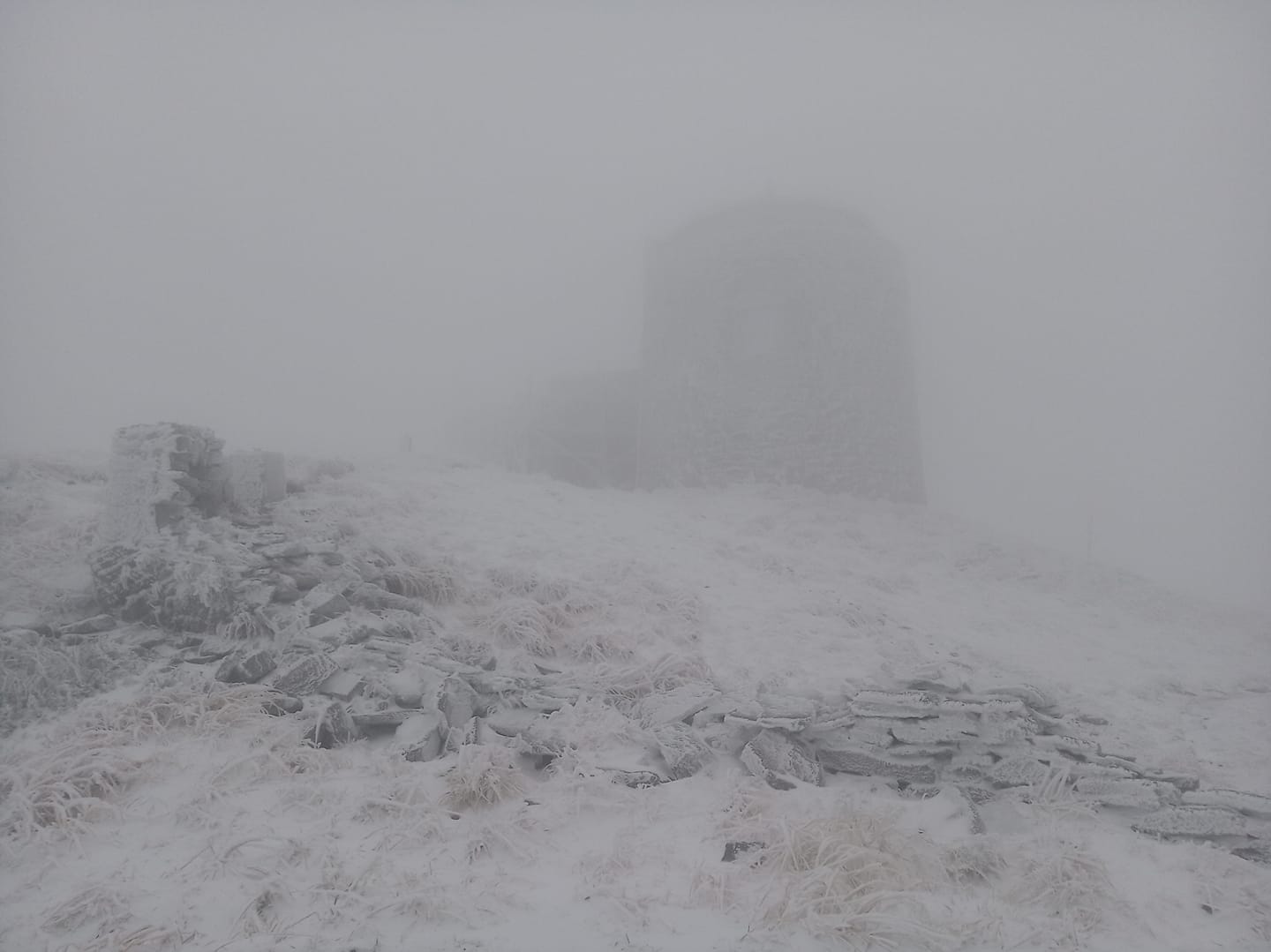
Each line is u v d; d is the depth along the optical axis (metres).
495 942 3.42
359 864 4.01
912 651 9.32
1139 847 4.68
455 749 5.49
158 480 8.07
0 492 9.58
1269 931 3.77
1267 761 6.88
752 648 8.86
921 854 4.26
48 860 3.92
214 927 3.47
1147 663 10.41
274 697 5.89
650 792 5.09
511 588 9.44
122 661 6.38
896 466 21.78
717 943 3.47
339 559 8.56
